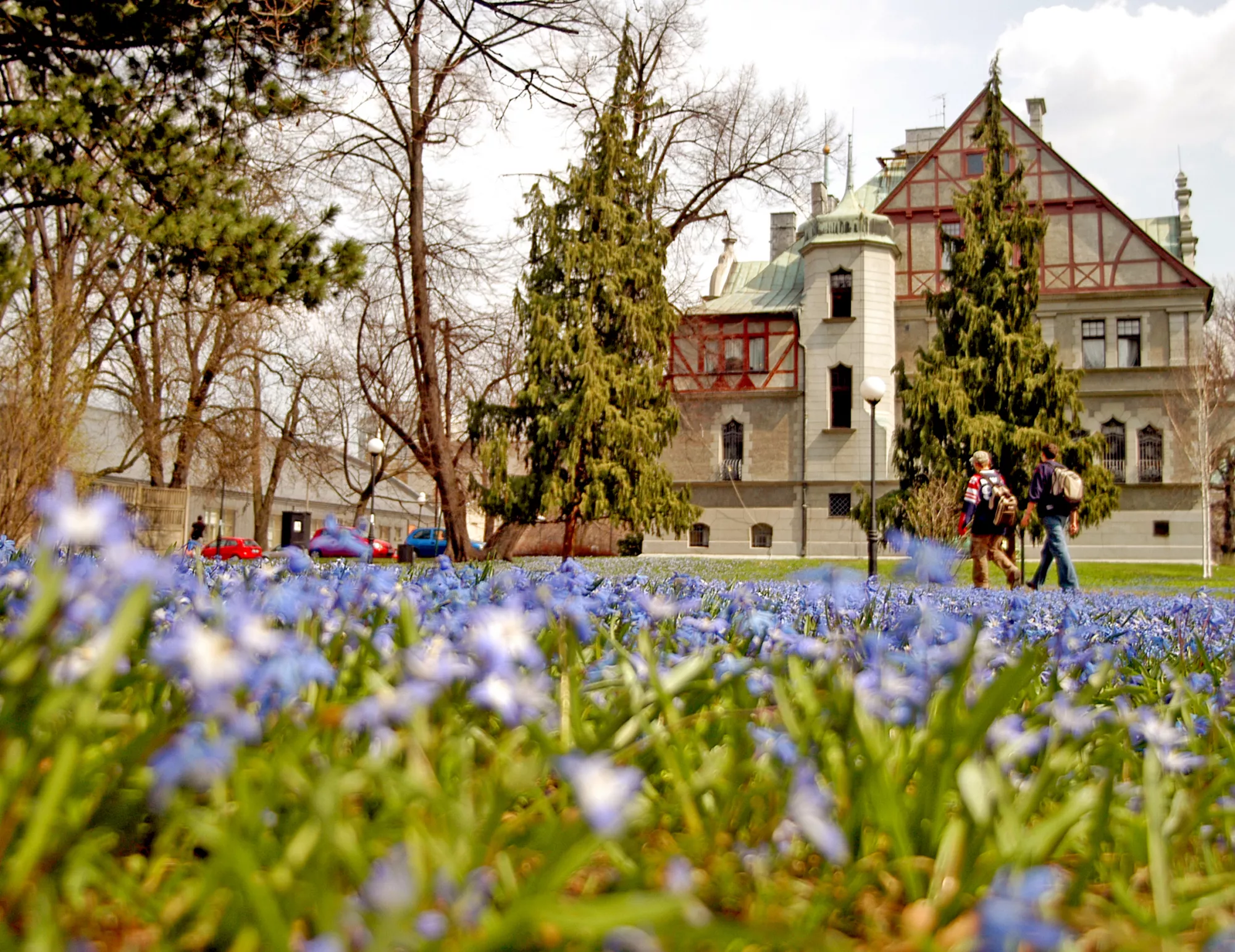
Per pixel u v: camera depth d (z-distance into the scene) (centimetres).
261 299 1117
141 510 2214
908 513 2223
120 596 131
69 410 1520
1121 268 3444
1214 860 154
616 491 2136
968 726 140
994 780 137
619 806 83
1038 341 2502
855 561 2383
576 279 2212
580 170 2253
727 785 144
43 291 1881
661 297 2286
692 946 98
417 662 136
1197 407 3116
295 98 1043
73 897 104
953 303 2598
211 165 1048
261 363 3117
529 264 2305
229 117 1051
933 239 3612
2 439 1372
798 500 3556
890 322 3541
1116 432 3444
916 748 159
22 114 939
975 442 2383
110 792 121
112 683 161
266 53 960
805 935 100
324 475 3488
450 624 205
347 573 288
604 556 3259
